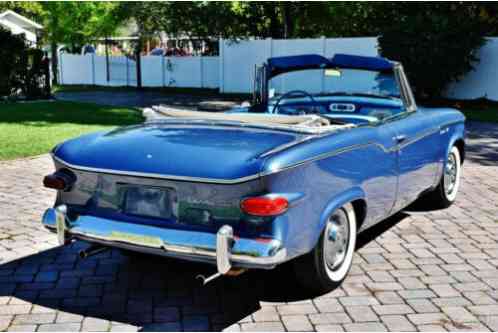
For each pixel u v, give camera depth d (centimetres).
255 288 408
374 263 458
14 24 2780
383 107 528
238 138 382
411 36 1722
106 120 1334
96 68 3011
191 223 341
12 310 372
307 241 354
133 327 350
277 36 2300
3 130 1138
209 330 346
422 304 383
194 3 2131
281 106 557
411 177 500
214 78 2578
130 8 2242
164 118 450
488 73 1769
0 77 1875
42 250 486
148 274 436
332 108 542
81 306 380
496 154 966
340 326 351
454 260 467
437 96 1803
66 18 2839
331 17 2169
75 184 379
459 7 1912
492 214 603
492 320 361
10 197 651
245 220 329
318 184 361
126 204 361
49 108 1627
